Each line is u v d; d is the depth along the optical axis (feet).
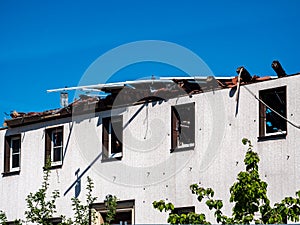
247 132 86.69
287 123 83.92
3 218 91.71
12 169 109.19
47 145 105.09
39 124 106.52
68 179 101.96
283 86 84.43
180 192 91.04
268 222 57.62
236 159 87.04
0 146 110.22
